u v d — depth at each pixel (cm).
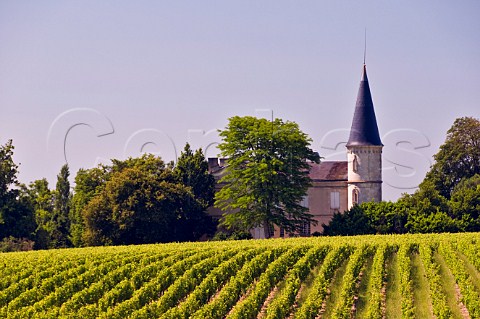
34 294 11281
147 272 11975
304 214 18562
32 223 18700
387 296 11631
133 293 11412
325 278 12081
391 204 18562
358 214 18500
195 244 14450
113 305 11131
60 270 12175
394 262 12888
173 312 10619
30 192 19400
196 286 11612
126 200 18638
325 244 13262
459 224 18225
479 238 13725
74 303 10912
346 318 10619
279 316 10769
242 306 10762
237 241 14762
